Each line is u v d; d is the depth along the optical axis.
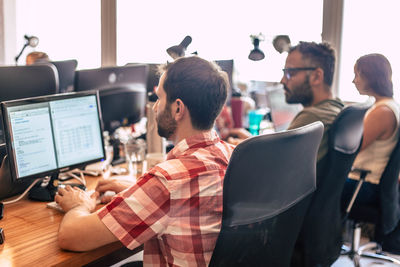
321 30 3.46
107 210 1.21
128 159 2.30
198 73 1.21
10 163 1.60
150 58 4.39
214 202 1.17
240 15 3.83
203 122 1.23
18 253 1.30
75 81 2.43
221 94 1.23
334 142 1.61
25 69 2.25
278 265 1.30
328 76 2.02
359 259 2.63
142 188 1.17
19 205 1.72
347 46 3.38
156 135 2.17
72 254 1.30
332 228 1.81
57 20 4.95
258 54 2.70
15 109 1.61
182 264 1.19
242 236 1.11
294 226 1.31
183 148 1.23
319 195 1.66
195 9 4.07
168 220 1.16
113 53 4.51
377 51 3.25
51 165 1.75
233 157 1.03
